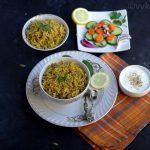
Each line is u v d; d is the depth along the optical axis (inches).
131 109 31.7
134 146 29.2
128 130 30.1
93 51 36.0
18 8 41.2
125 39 36.4
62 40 36.9
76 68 32.4
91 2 41.6
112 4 41.2
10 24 39.4
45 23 37.7
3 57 36.3
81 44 36.6
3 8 41.3
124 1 41.5
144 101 32.2
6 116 31.8
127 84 33.1
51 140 30.0
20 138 30.3
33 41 36.4
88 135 29.8
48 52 36.4
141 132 30.2
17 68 35.4
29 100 31.9
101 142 29.3
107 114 31.4
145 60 35.5
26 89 32.7
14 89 33.8
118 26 38.2
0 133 30.7
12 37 38.1
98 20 39.2
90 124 30.5
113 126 30.5
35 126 31.0
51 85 31.3
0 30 38.9
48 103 31.7
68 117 30.7
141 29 38.2
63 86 31.2
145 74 33.9
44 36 36.5
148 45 36.6
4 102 32.8
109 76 33.4
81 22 38.5
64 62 33.3
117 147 29.0
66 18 39.8
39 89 32.6
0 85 34.1
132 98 32.5
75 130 30.4
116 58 35.5
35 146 29.7
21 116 31.8
